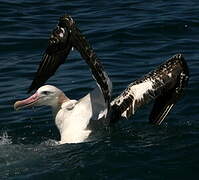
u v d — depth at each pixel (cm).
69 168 1340
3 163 1383
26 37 2072
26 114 1636
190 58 1883
